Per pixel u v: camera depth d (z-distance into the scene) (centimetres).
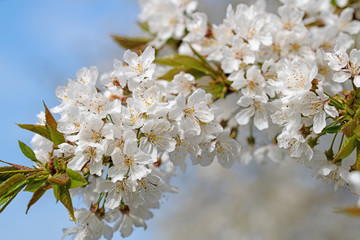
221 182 173
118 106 65
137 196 67
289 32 72
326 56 67
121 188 66
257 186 168
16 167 65
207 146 68
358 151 64
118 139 65
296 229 161
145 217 71
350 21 78
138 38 83
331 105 66
